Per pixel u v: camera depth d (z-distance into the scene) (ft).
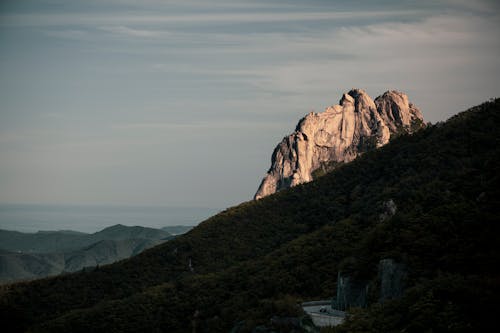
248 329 359.66
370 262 354.54
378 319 296.51
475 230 338.75
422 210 403.95
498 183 397.39
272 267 514.68
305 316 347.97
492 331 259.80
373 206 548.72
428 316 274.57
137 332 503.61
